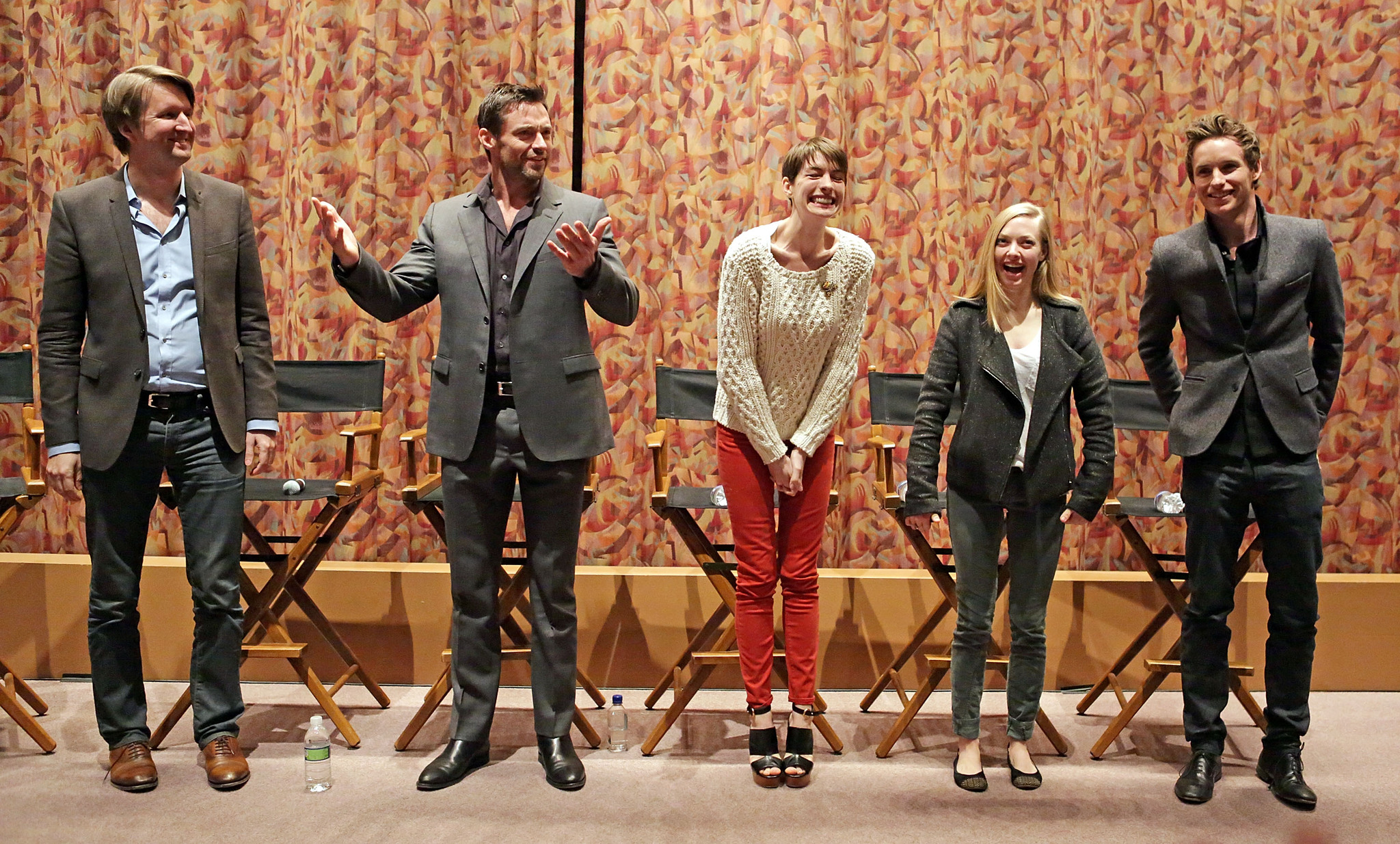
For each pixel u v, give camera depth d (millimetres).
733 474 2410
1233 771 2494
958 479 2381
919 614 3107
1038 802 2293
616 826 2135
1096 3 3314
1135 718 2885
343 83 3350
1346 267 3316
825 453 2418
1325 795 2330
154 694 2945
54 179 3389
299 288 3355
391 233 3354
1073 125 3320
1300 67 3309
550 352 2318
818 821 2170
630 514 3383
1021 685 2391
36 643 3072
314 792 2293
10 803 2215
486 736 2432
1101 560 3375
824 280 2316
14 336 3412
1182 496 2465
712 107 3342
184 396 2342
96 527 2340
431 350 3400
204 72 3352
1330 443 3361
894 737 2566
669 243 3375
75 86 3316
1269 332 2311
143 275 2311
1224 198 2281
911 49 3336
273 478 3375
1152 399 2918
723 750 2607
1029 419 2330
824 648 3113
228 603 2389
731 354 2330
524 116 2285
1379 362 3312
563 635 2402
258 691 3010
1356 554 3354
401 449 3391
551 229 2328
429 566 3213
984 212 3350
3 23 3389
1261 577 3182
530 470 2340
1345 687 3098
